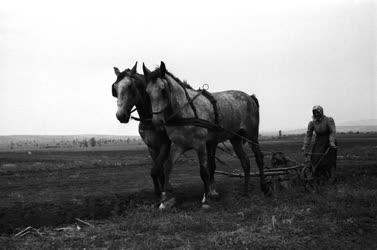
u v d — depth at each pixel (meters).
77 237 7.56
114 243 6.88
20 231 8.34
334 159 10.88
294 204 9.27
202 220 8.10
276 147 32.28
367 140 42.97
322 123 10.94
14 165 24.00
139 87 9.80
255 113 11.33
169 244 6.72
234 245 6.59
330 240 6.69
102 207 9.86
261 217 8.25
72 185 13.11
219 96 10.53
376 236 6.87
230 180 12.36
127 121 9.41
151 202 10.24
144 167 20.06
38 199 10.24
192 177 13.80
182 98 9.33
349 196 9.47
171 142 10.09
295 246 6.44
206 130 9.52
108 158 30.11
